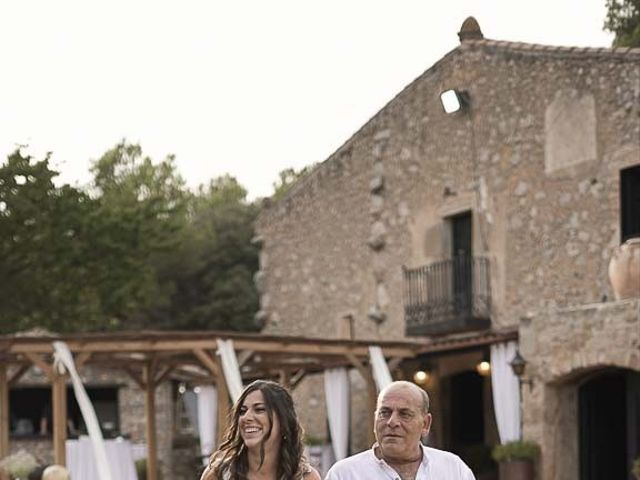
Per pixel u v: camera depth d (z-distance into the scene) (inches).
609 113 652.1
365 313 834.2
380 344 677.3
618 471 618.5
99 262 976.3
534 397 617.0
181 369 808.3
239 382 614.5
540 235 692.7
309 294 890.7
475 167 743.1
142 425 1061.1
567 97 677.9
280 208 924.6
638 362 553.0
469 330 736.3
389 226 816.3
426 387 749.3
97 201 973.8
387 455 207.3
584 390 617.3
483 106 737.6
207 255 1416.1
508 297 712.4
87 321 995.9
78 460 702.5
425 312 764.0
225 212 1467.8
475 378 749.9
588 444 613.9
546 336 610.5
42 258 943.0
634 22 1019.9
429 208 780.6
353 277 847.7
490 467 700.7
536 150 698.8
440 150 772.6
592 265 660.1
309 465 194.7
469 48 747.4
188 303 1411.2
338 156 866.8
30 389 1114.1
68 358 602.2
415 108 796.6
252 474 189.6
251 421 188.4
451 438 747.4
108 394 1085.1
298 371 773.3
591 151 663.1
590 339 582.6
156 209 1024.9
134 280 996.6
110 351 618.5
